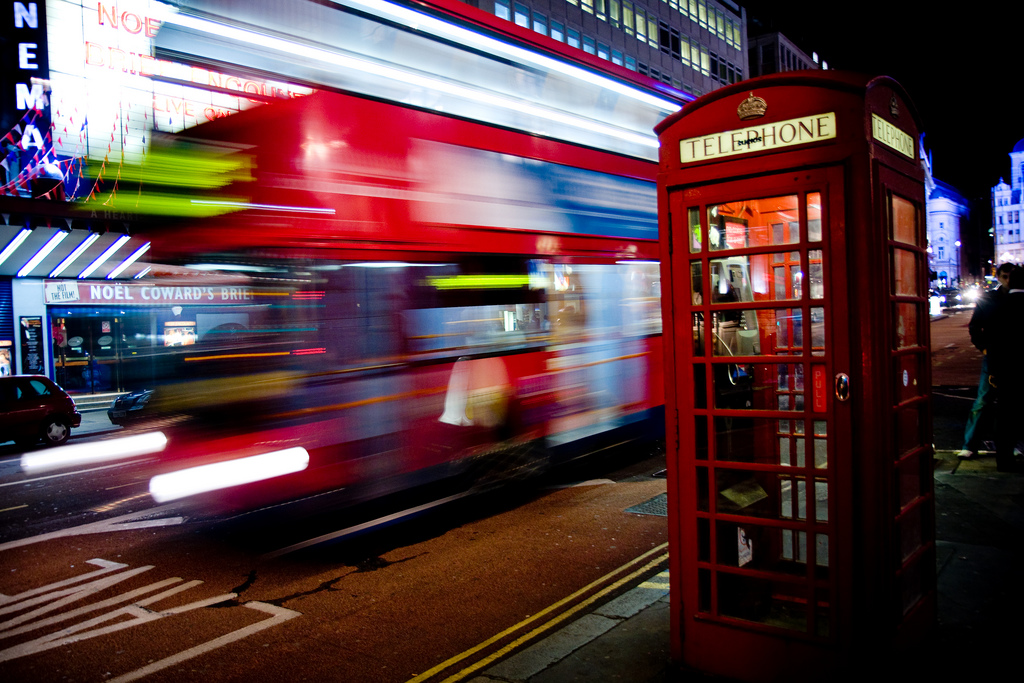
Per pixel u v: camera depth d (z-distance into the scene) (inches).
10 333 744.3
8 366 743.1
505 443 273.9
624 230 344.8
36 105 577.0
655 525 243.0
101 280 785.6
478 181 262.2
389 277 233.9
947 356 774.5
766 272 127.4
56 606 197.2
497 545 232.1
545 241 291.9
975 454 278.5
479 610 179.5
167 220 220.2
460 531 249.6
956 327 1434.5
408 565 217.3
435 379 247.9
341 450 224.2
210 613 186.9
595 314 323.9
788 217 122.3
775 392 136.2
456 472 255.3
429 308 245.6
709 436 125.5
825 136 113.6
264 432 219.6
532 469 284.8
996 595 152.4
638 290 356.8
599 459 362.9
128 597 201.5
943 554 176.6
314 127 217.8
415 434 242.2
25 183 550.9
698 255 125.5
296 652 161.0
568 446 304.2
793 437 124.3
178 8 211.3
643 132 362.6
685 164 125.9
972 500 219.9
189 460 225.9
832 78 113.0
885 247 115.1
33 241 660.1
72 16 596.4
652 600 170.9
